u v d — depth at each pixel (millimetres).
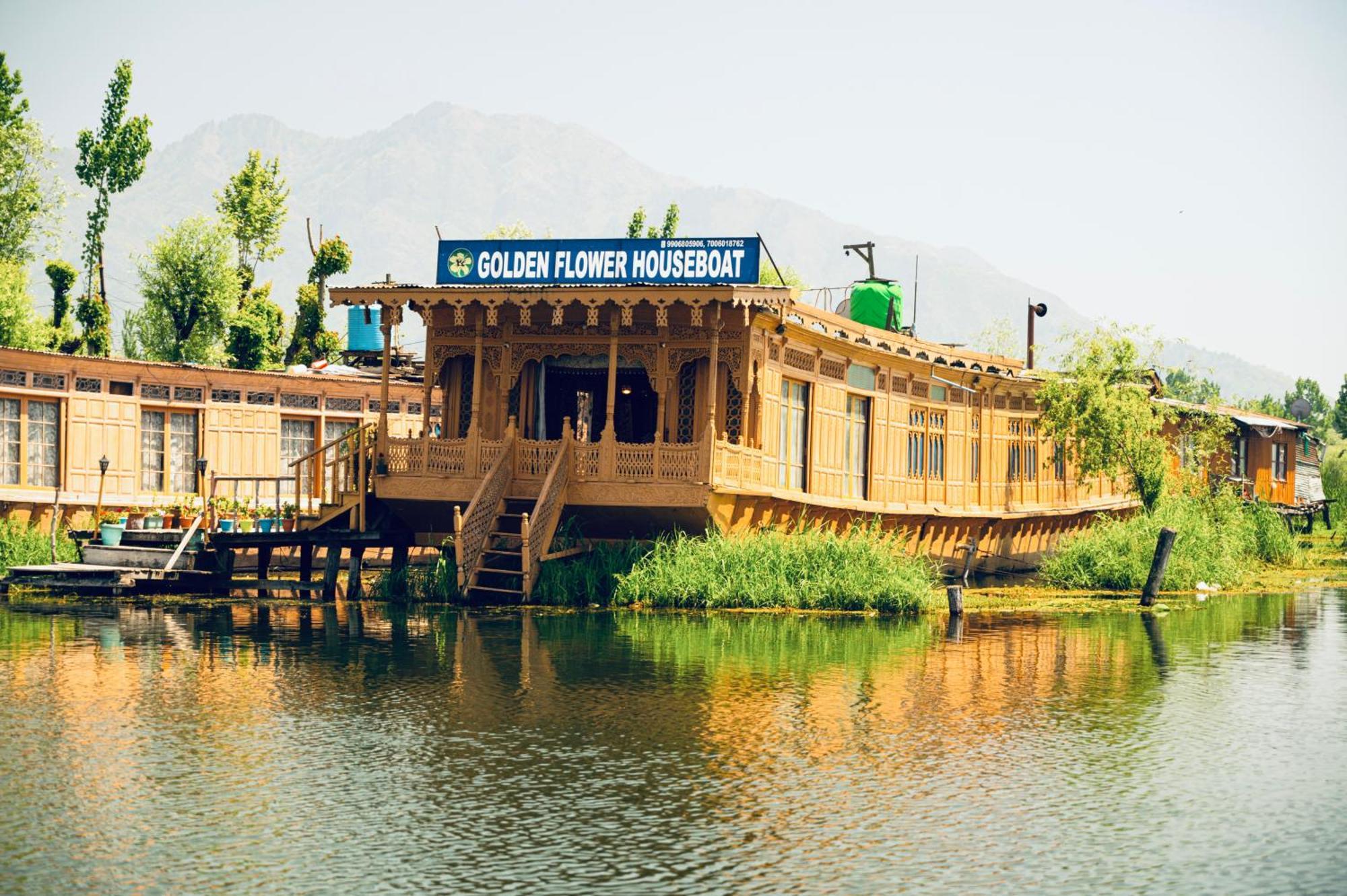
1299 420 67562
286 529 33094
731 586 29438
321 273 56531
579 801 14461
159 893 11844
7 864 12469
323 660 22344
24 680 20422
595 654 23188
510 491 30562
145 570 31484
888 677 21547
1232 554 41656
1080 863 12867
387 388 31469
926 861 12844
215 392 38219
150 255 56000
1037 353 50062
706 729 17672
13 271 50750
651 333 31016
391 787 14875
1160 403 45031
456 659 22484
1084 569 37938
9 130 56031
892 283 41469
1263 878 12523
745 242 29641
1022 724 18406
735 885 12164
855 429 37062
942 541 41406
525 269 30859
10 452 34344
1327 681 21969
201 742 16688
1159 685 21484
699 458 28984
